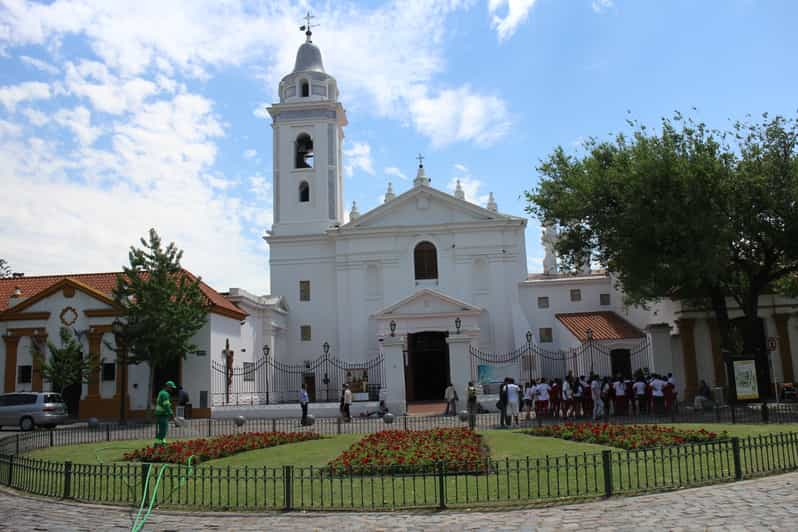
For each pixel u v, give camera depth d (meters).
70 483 12.47
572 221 30.11
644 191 26.06
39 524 9.68
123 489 12.38
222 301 34.75
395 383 28.97
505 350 42.09
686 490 10.64
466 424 23.84
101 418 31.48
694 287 27.92
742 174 25.95
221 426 25.98
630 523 8.80
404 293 43.44
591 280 42.56
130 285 29.23
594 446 16.31
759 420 21.41
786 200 25.41
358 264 44.06
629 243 26.88
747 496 9.98
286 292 45.03
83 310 32.47
